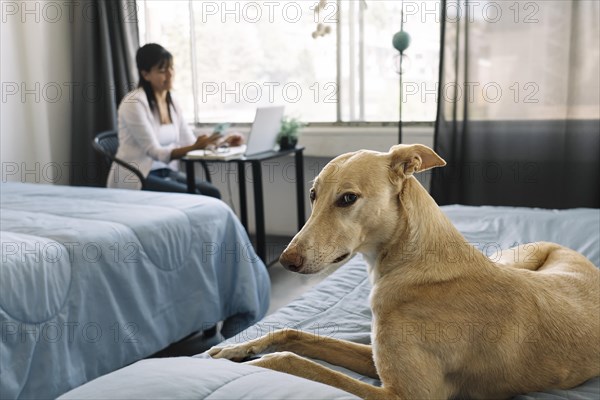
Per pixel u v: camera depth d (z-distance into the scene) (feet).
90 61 14.10
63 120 14.53
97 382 2.96
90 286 6.39
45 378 5.83
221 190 15.07
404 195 4.25
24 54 13.79
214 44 14.58
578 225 6.93
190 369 3.02
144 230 7.20
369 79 13.23
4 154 13.43
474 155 11.25
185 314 7.61
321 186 4.38
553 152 10.75
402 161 4.25
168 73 12.00
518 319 3.92
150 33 14.99
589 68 10.28
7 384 5.42
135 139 11.73
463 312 3.89
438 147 11.34
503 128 11.02
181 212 7.84
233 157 11.11
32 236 6.44
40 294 5.84
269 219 14.67
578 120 10.46
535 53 10.63
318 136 13.32
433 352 3.82
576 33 10.25
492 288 4.00
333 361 4.45
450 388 3.98
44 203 8.18
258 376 2.96
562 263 4.99
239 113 14.73
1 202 8.27
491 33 10.82
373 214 4.21
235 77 14.58
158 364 3.13
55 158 14.38
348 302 5.50
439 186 11.41
